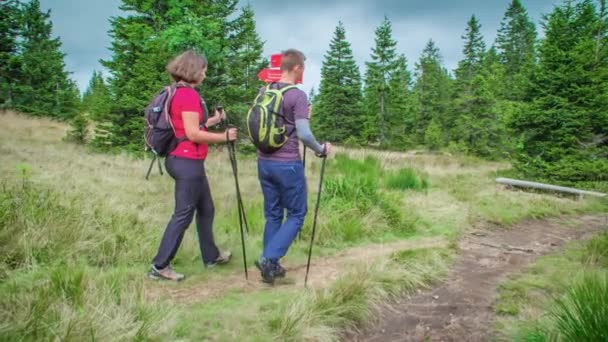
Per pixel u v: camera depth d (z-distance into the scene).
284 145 3.47
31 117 21.84
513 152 25.56
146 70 13.77
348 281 3.37
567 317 2.56
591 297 2.52
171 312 2.75
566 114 12.96
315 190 7.45
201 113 3.50
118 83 14.91
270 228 3.74
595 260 4.43
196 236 4.52
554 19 13.78
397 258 4.18
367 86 38.44
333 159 12.81
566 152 13.30
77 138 16.16
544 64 13.67
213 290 3.38
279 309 2.96
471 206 7.41
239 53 16.55
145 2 14.21
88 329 2.31
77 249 3.80
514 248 5.26
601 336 2.23
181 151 3.44
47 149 11.26
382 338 2.85
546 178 13.00
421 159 17.80
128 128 14.35
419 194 8.20
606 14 13.57
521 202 8.42
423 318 3.14
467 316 3.15
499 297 3.46
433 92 38.25
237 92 14.98
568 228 6.77
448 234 5.67
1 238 3.69
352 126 35.19
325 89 35.75
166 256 3.45
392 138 35.78
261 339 2.57
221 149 14.67
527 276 3.99
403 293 3.55
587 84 13.25
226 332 2.64
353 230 5.16
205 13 14.92
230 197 6.57
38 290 2.75
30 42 27.48
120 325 2.43
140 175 8.36
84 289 2.85
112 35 15.34
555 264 4.36
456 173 13.41
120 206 5.17
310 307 2.91
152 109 3.40
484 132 26.98
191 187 3.47
